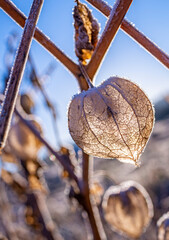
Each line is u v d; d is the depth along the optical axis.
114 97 0.11
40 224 0.24
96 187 0.21
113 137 0.11
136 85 0.11
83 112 0.11
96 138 0.11
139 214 0.21
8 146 0.21
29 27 0.10
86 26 0.13
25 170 0.22
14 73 0.09
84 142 0.11
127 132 0.11
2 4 0.12
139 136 0.11
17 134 0.21
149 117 0.11
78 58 0.13
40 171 0.22
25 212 0.24
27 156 0.21
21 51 0.09
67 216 0.55
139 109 0.11
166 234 0.18
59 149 0.18
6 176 0.23
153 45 0.12
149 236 0.32
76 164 0.18
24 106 0.21
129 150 0.11
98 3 0.12
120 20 0.11
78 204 0.18
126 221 0.21
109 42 0.12
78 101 0.11
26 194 0.24
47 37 0.13
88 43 0.12
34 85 0.19
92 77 0.13
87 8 0.13
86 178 0.17
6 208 0.30
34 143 0.21
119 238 0.36
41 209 0.24
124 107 0.11
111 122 0.11
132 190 0.21
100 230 0.17
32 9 0.10
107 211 0.21
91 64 0.12
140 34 0.12
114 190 0.22
